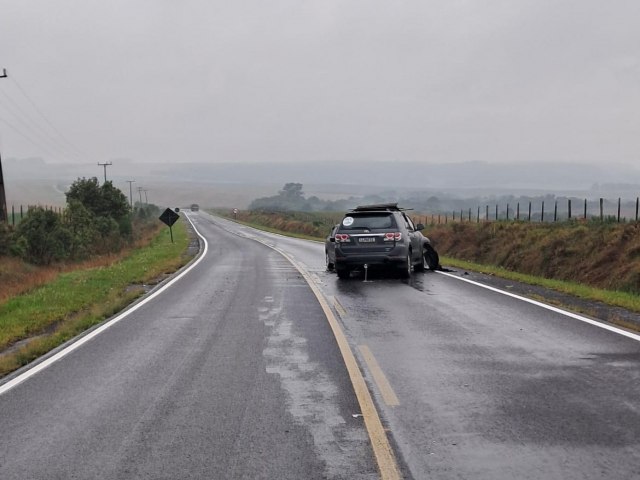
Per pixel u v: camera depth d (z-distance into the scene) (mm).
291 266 24422
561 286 16203
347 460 4969
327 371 7852
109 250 43250
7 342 10555
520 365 7996
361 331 10516
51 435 5695
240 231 68188
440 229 35312
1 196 33219
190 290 17109
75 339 10367
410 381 7316
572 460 4895
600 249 20469
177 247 38781
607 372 7594
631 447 5152
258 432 5648
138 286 18984
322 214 110875
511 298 14266
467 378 7402
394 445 5277
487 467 4789
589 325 10758
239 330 10836
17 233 32812
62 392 7156
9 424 6035
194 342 9883
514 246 25797
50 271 27594
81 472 4832
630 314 11945
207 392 6988
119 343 9961
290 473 4727
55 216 35500
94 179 56812
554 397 6586
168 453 5180
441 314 12109
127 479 4684
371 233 18328
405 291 15781
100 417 6184
